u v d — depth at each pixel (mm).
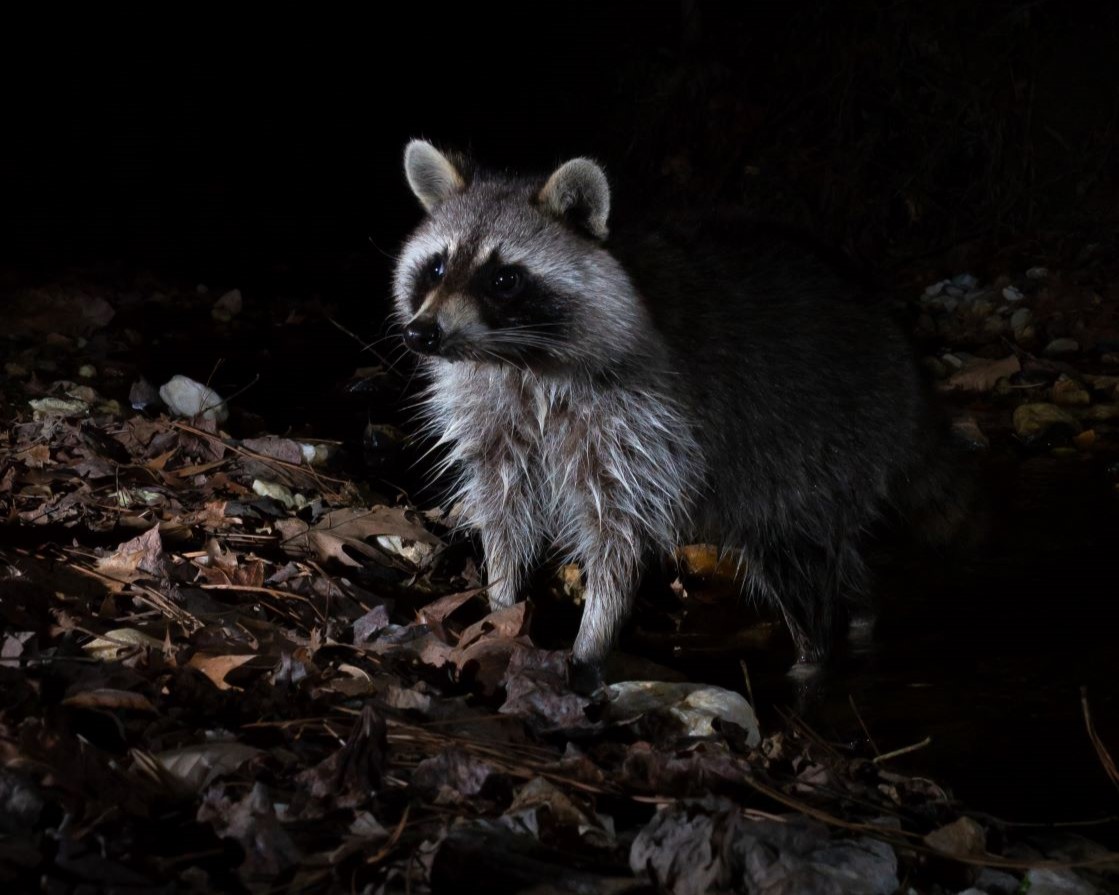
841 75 11422
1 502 4395
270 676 3156
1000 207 10781
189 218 12062
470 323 3865
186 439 5234
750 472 4348
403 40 13047
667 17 12539
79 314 8680
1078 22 11156
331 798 2562
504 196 4109
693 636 4574
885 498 4738
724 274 4387
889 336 4734
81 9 12859
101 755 2576
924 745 3586
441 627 3805
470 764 2721
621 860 2545
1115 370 7828
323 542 4367
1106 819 3111
